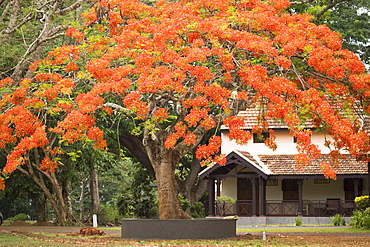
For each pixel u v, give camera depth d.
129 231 18.97
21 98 18.33
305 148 17.11
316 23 27.41
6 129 17.89
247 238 18.91
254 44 16.92
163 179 19.19
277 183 35.12
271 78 17.53
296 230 25.88
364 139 17.83
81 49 19.48
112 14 20.12
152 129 17.42
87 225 36.56
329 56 17.03
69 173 33.28
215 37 17.33
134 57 18.03
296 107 17.56
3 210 52.34
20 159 17.25
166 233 18.44
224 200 33.50
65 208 33.19
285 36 17.64
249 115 35.50
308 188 35.09
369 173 29.28
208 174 33.53
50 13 23.39
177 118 19.09
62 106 17.67
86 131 18.75
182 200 38.91
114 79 17.14
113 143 36.69
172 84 16.44
